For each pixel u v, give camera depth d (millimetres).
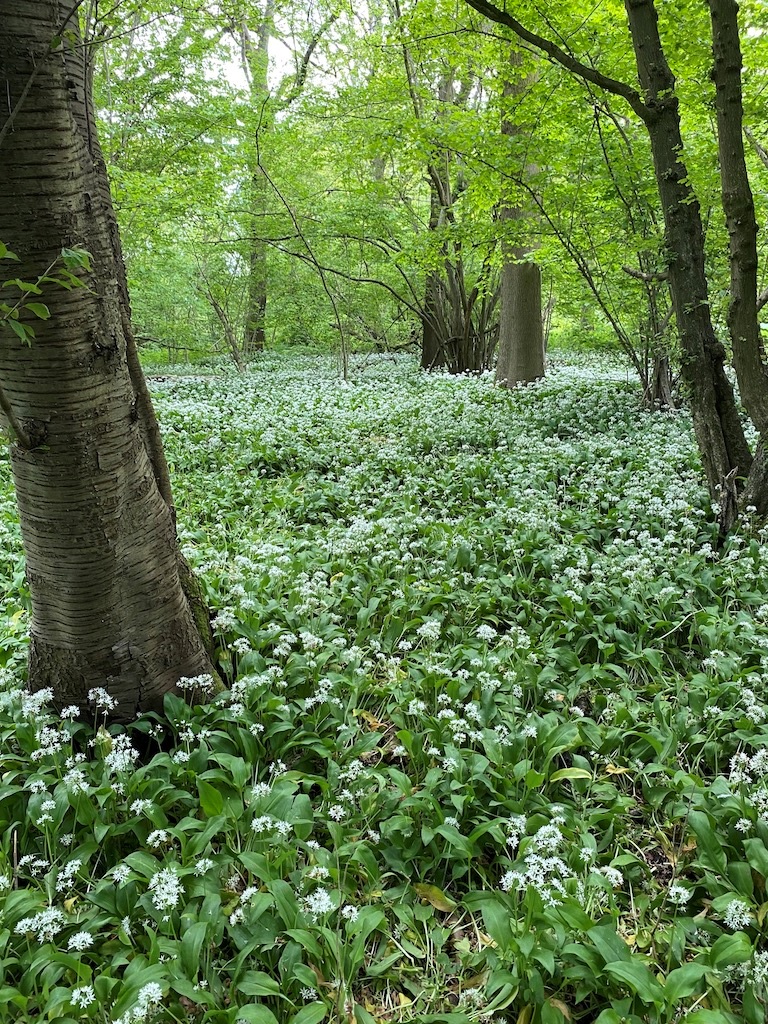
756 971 2500
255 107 15719
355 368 21609
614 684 4477
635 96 6824
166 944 2574
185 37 14328
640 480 8086
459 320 18969
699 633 5004
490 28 11500
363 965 2807
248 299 23203
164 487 4094
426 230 16406
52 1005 2381
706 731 4039
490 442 10406
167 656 3936
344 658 4375
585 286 13156
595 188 10922
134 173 13500
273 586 5555
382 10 18031
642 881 3166
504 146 10797
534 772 3412
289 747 3785
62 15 2859
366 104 15094
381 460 9422
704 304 6945
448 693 4195
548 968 2453
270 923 2730
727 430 7031
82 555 3479
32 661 3906
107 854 3133
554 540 6504
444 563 6000
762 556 6023
